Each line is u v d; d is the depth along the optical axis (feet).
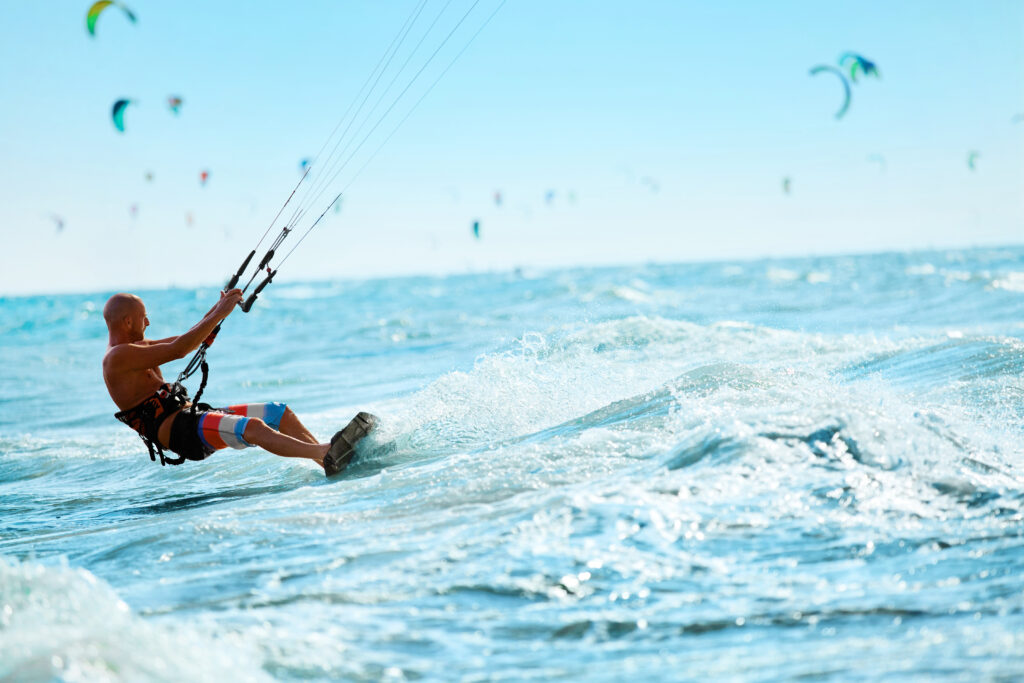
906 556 32.12
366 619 29.09
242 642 26.78
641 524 36.58
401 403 110.73
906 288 323.78
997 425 56.90
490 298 455.22
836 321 216.74
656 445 51.11
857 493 39.06
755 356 112.06
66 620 25.99
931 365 86.43
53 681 20.98
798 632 26.25
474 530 38.34
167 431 63.00
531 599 30.19
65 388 175.42
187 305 502.38
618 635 26.99
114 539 44.91
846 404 51.01
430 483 49.80
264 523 43.42
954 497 38.55
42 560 42.16
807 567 31.55
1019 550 31.81
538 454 52.42
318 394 141.69
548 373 83.66
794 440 45.65
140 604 31.78
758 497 39.04
